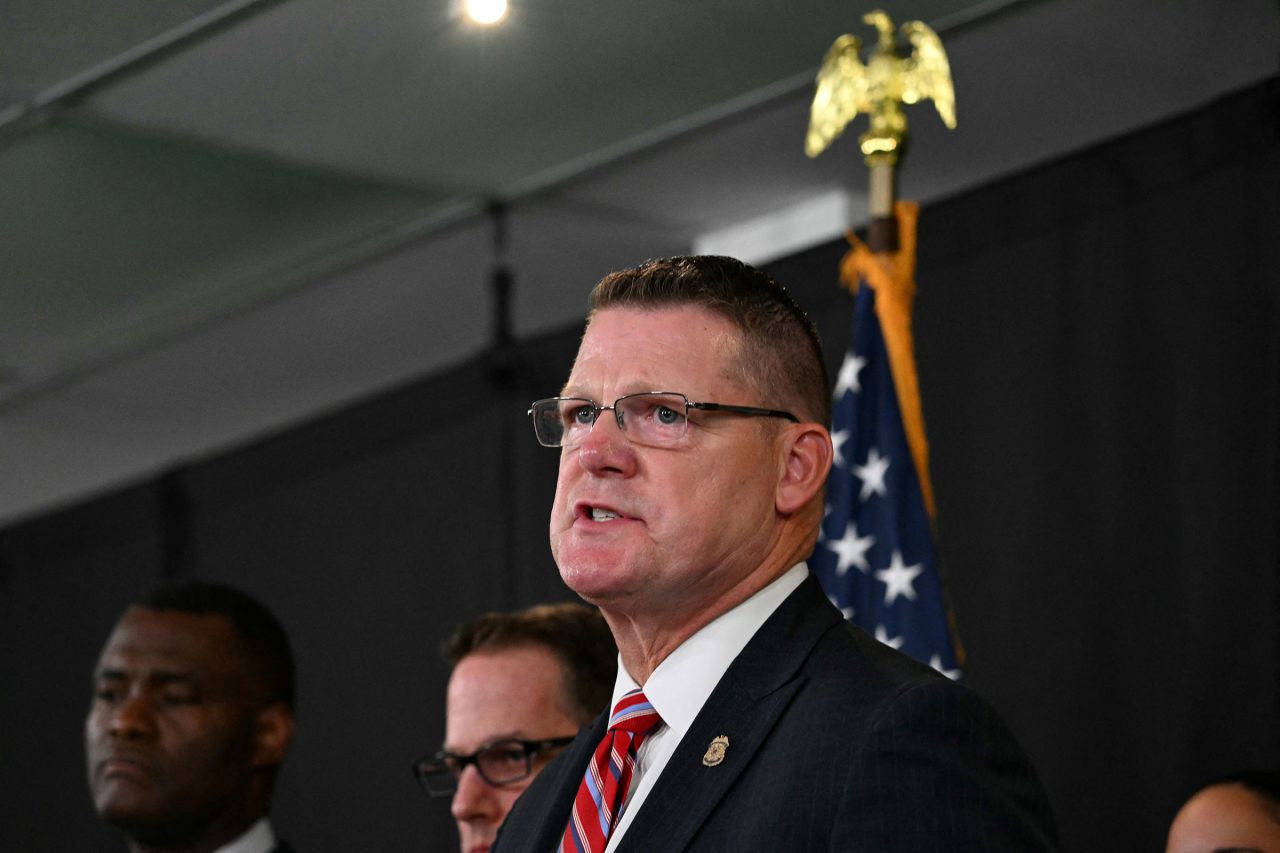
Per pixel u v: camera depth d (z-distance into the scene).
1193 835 3.78
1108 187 5.14
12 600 9.40
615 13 5.16
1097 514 5.05
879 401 4.65
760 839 2.36
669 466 2.60
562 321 7.80
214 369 8.54
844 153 6.14
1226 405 4.79
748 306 2.73
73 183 6.41
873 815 2.30
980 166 6.12
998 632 5.23
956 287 5.49
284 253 7.15
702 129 6.02
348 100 5.77
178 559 8.51
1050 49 5.34
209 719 4.58
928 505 4.54
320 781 7.60
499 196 6.65
